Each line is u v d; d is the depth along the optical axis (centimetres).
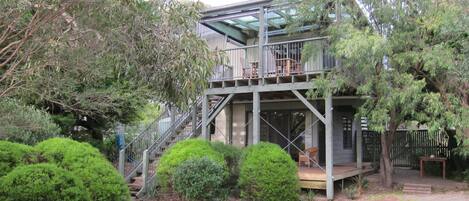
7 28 511
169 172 1130
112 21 520
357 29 1138
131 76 588
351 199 1198
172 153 1173
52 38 527
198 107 1574
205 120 1420
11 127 872
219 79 1384
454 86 1127
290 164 1127
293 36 1558
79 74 639
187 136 1487
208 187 1052
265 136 1712
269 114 1717
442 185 1348
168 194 1186
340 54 1089
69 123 1427
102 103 773
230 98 1392
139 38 534
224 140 1731
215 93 1410
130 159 1472
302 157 1459
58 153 782
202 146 1188
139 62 545
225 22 1566
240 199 1155
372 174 1622
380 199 1162
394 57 1118
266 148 1156
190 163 1070
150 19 535
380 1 1149
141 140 1520
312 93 1218
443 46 1034
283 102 1656
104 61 579
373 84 1133
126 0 515
